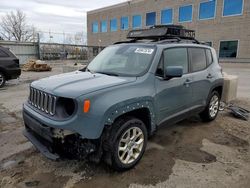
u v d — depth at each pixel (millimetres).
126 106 2955
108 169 3203
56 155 2850
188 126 4992
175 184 2902
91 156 2955
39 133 2977
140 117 3455
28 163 3348
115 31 37594
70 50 28156
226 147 3973
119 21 36594
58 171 3150
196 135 4488
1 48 9883
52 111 2861
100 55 4480
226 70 19484
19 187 2812
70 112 2781
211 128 4891
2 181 2922
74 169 3201
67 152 2949
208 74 4844
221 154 3711
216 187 2857
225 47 24859
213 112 5305
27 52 24328
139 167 3273
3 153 3637
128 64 3715
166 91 3639
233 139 4324
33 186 2836
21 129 4668
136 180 2977
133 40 4676
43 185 2857
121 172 3139
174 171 3189
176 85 3852
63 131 2721
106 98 2816
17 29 51250
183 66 4156
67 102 2801
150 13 31812
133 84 3180
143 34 4754
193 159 3535
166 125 3812
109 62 4008
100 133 2742
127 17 35156
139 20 33438
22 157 3514
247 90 9656
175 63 3951
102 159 3031
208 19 25797
